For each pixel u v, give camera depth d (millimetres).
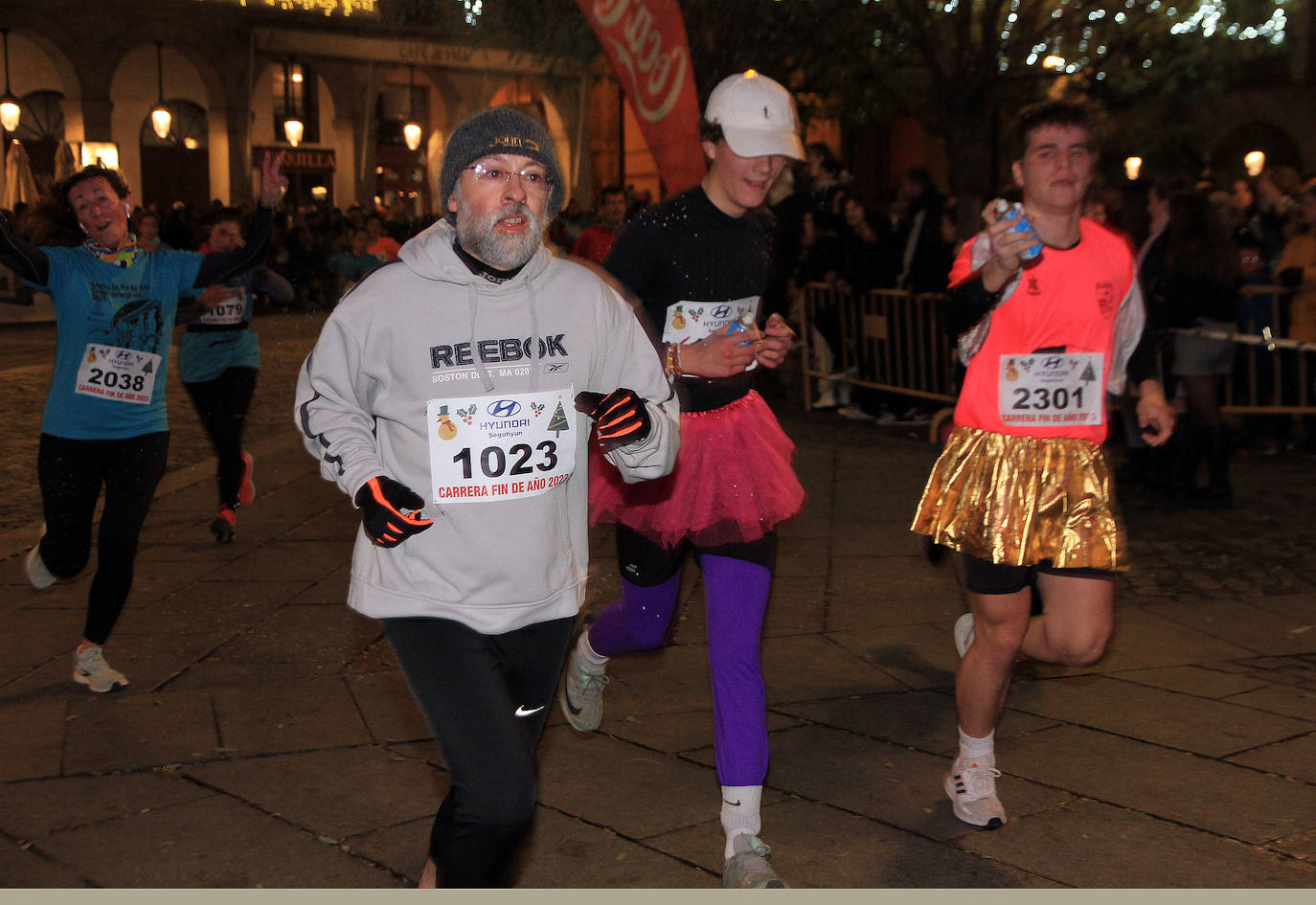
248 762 3670
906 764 3695
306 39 23281
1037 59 11500
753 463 3141
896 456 8477
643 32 7539
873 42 11391
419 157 25812
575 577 2574
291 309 20422
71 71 22562
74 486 4176
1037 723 4008
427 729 3928
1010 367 3176
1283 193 9562
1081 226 3215
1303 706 4137
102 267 4168
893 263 9594
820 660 4586
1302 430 8688
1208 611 5199
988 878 3021
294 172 24922
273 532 6441
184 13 23141
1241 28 11617
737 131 3094
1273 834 3254
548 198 2420
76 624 4941
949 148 10867
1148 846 3195
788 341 3193
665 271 3193
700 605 5223
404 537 2242
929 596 5363
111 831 3238
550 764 3693
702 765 3691
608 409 2350
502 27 11227
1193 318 6957
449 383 2416
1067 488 3166
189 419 10242
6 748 3760
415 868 3068
